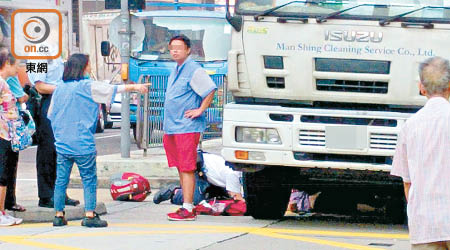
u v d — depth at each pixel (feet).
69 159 41.24
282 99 41.65
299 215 48.21
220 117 67.56
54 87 44.57
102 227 41.81
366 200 49.06
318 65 40.91
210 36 82.38
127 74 63.67
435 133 23.70
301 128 40.42
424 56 39.99
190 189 44.21
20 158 79.87
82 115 40.78
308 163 40.63
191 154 43.75
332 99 40.96
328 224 43.80
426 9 39.83
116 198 52.31
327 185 45.78
